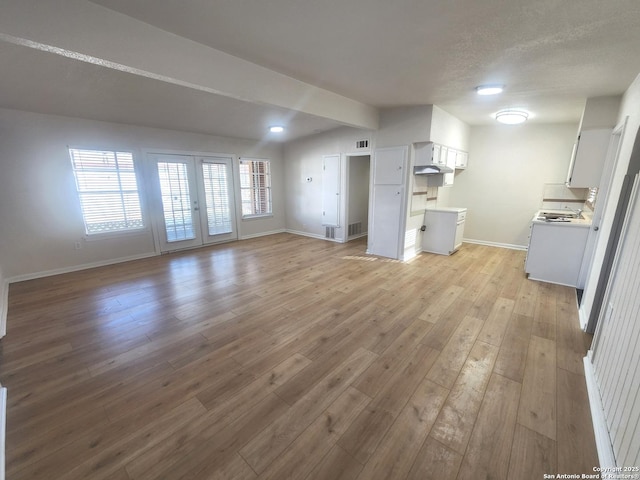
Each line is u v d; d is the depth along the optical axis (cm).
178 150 538
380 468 141
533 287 370
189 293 356
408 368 215
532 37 212
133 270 445
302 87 318
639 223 171
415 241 518
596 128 348
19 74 255
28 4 157
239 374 210
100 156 449
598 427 158
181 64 220
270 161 697
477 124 560
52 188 411
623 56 236
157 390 194
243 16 190
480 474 138
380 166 489
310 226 695
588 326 261
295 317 294
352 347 243
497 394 189
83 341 252
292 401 184
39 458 147
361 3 173
